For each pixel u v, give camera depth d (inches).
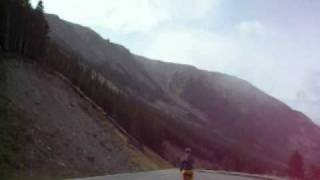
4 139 1753.2
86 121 2719.0
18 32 2888.8
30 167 1747.0
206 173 2787.9
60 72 3659.0
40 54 3169.3
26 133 1915.6
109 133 2979.8
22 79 2384.4
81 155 2225.6
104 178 1811.0
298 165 3065.9
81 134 2460.6
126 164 2748.5
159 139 5113.2
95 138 2628.0
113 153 2699.3
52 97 2529.5
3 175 1533.0
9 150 1720.0
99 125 2918.3
